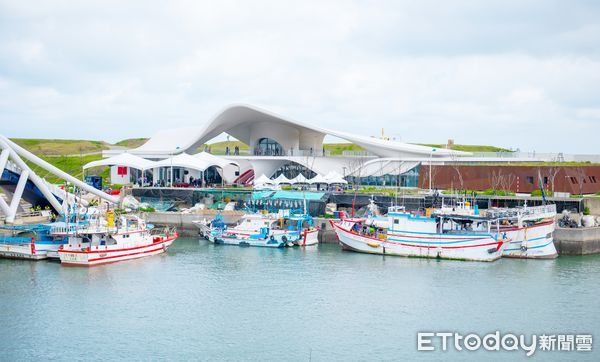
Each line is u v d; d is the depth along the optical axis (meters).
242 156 108.38
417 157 97.69
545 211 60.91
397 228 60.12
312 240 67.12
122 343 36.25
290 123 108.50
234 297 45.34
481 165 85.50
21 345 35.75
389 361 34.22
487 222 58.34
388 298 45.41
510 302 44.53
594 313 42.19
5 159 63.06
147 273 52.22
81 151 169.38
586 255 61.66
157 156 112.00
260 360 34.12
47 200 72.25
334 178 87.50
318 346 36.16
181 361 33.88
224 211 75.50
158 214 75.62
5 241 57.34
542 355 35.22
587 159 93.69
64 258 53.78
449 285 49.00
